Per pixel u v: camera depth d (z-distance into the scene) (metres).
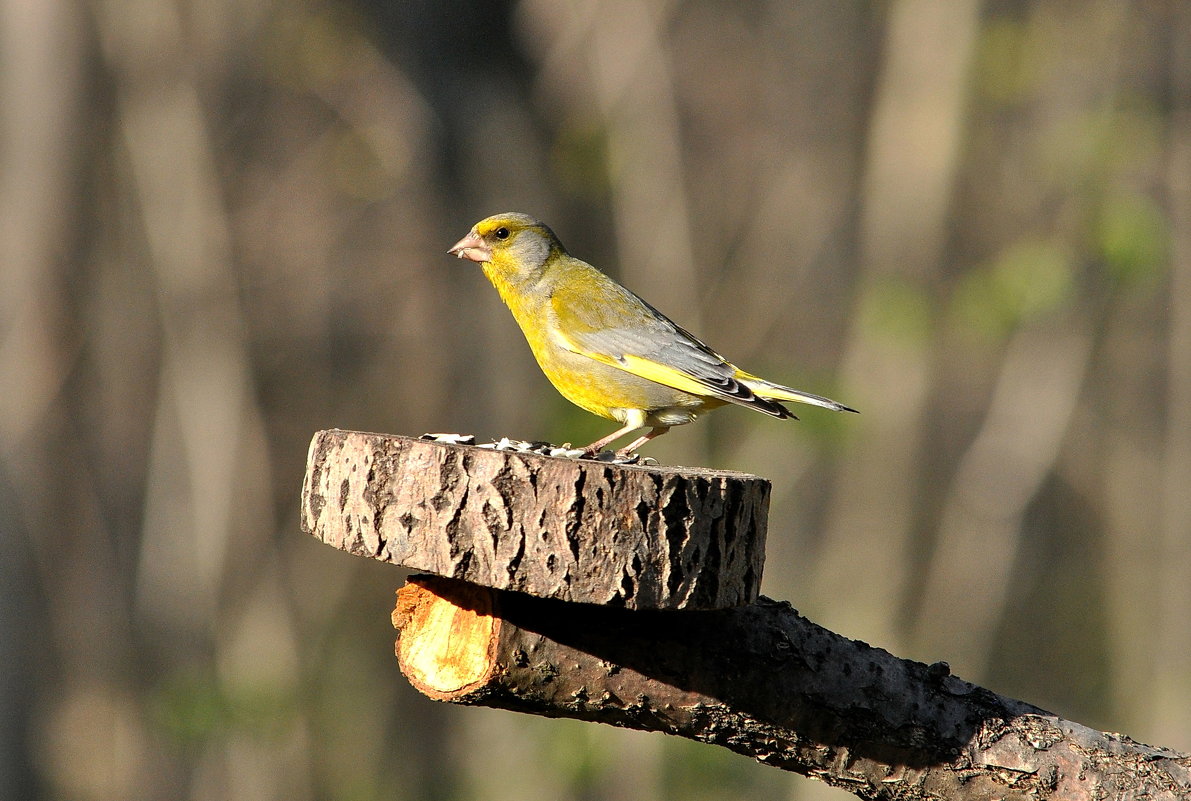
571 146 18.34
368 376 23.33
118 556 20.94
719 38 23.61
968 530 22.95
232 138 22.70
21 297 17.02
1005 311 18.05
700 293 20.70
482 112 15.32
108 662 18.58
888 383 20.17
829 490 21.80
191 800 18.47
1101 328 23.89
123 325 20.75
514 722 16.31
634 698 5.18
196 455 20.17
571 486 4.79
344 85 19.92
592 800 16.02
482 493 4.86
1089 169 18.72
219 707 17.14
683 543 4.82
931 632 22.77
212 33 20.94
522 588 4.84
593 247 19.53
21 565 16.47
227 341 20.45
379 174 19.88
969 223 22.75
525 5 16.05
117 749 18.66
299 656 20.05
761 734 5.28
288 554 22.98
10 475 16.56
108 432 20.52
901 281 19.33
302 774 18.12
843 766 5.32
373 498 5.01
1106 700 23.72
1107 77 21.47
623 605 4.81
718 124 23.45
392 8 16.16
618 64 19.19
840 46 23.38
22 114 17.16
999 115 22.75
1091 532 24.75
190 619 20.30
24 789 16.38
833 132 23.22
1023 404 22.83
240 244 22.17
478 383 15.78
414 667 5.20
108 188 19.39
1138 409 24.03
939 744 5.29
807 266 22.77
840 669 5.29
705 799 16.06
